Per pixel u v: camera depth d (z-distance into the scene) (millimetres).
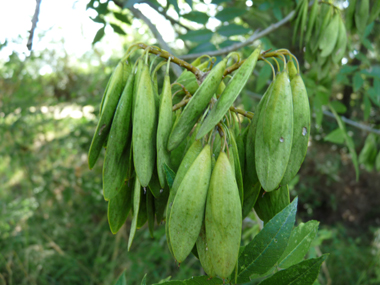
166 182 122
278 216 109
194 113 107
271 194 125
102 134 116
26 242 541
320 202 982
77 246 632
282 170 104
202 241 103
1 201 581
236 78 104
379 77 291
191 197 97
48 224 616
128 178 122
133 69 114
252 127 118
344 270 676
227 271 97
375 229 891
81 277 587
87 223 702
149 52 119
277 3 280
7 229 554
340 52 202
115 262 583
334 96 930
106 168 114
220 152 100
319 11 208
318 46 205
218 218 96
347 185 1000
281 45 405
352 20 226
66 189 529
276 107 104
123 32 312
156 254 581
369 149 324
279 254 108
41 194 539
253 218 297
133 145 105
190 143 117
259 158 108
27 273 517
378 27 623
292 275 102
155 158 113
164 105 109
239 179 111
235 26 258
